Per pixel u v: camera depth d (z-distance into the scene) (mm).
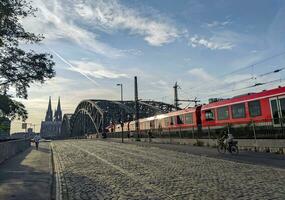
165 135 48750
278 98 25703
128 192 11086
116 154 29547
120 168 18469
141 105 102250
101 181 13867
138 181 13430
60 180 14594
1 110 30250
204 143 36375
